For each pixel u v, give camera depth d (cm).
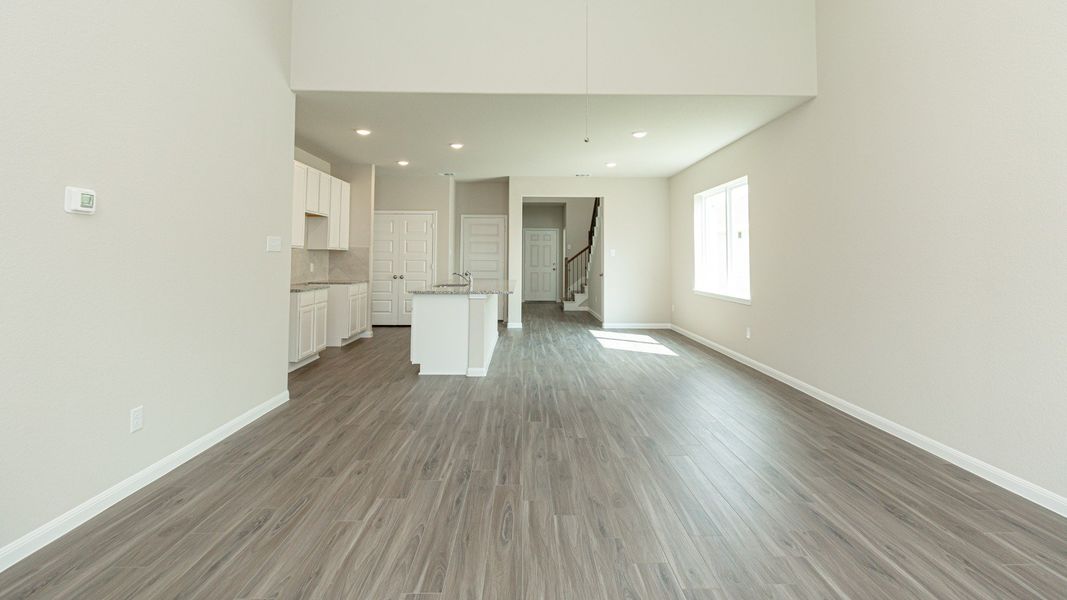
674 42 405
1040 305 225
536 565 177
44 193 185
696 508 221
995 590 164
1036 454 227
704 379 477
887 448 296
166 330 254
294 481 246
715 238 688
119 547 186
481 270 932
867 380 345
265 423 338
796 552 186
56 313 191
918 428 299
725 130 516
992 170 248
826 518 212
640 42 405
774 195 475
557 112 457
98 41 208
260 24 347
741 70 403
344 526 203
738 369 522
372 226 738
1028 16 229
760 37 403
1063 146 215
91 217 206
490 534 198
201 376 285
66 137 194
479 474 257
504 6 405
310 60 396
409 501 226
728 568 176
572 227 1364
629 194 828
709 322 659
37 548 182
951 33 271
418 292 493
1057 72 217
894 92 314
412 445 298
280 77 377
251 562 177
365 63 398
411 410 372
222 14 299
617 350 639
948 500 229
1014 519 211
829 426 337
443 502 225
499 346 671
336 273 735
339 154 655
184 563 176
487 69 403
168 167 253
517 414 363
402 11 401
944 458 278
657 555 184
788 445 301
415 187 846
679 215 775
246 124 329
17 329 176
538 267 1432
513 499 229
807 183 418
